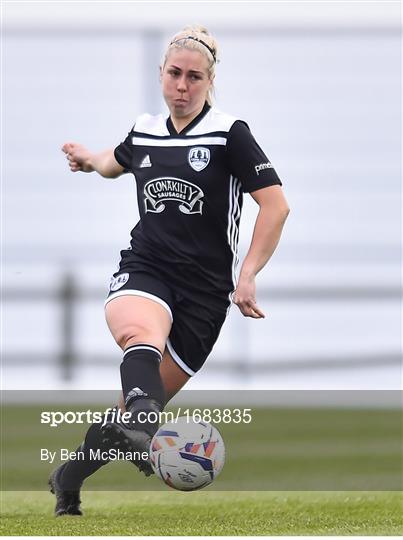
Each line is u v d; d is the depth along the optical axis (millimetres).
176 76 18297
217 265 18594
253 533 17234
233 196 18547
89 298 51469
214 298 18703
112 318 18203
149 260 18578
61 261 56438
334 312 53938
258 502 21188
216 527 17875
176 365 18734
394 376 53812
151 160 18578
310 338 53938
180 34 18484
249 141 18266
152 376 17312
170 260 18453
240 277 17969
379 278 56250
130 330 17797
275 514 19484
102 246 56469
